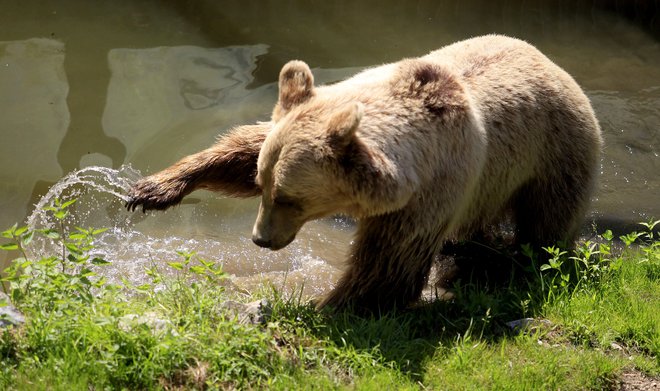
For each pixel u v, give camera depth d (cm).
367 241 755
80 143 1080
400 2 1603
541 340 696
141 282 839
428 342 671
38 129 1102
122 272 855
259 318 639
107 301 615
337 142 653
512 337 693
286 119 677
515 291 780
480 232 930
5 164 1023
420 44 1446
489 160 798
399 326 683
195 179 809
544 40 1519
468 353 646
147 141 1093
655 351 691
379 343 636
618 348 698
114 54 1306
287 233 691
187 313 625
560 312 729
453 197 745
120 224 954
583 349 688
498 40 873
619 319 723
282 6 1540
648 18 1623
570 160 868
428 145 709
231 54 1348
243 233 966
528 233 908
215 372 566
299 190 665
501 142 803
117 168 1033
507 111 807
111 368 541
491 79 812
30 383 525
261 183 685
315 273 898
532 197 885
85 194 987
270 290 768
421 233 738
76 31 1359
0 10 1399
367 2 1594
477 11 1600
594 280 799
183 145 1085
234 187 825
